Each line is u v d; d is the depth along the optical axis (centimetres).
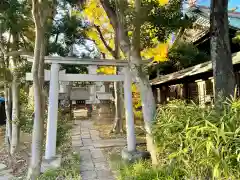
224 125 252
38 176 382
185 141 276
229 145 229
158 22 500
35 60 371
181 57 935
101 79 562
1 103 1261
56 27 729
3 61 609
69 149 637
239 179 218
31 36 637
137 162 452
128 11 472
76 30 770
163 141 357
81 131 951
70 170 442
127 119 548
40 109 381
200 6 995
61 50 772
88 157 573
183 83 977
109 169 477
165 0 504
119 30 509
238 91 618
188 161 275
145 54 768
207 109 337
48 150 498
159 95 1429
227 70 411
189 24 542
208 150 226
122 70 591
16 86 641
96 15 777
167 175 312
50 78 525
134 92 877
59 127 647
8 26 543
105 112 1280
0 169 515
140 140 700
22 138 818
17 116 643
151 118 473
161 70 1217
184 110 358
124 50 509
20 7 540
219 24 420
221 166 224
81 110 1512
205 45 983
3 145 749
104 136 833
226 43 418
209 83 845
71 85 1459
